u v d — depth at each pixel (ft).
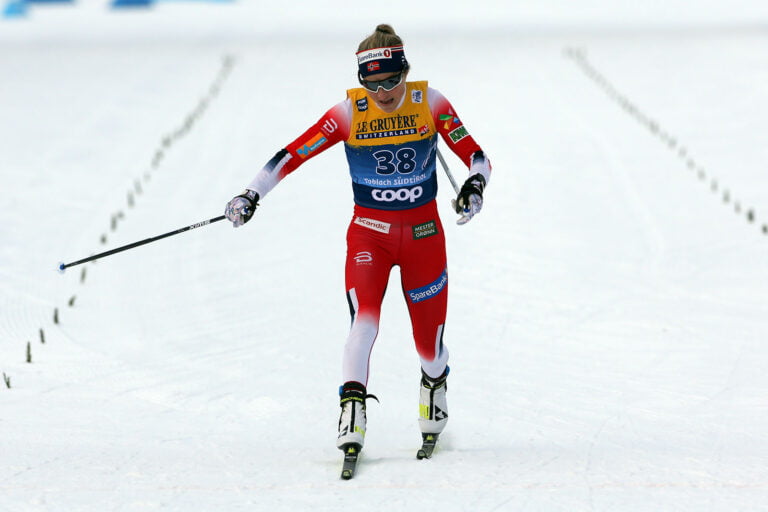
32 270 104.42
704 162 151.64
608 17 380.17
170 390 70.13
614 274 102.73
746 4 423.23
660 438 56.49
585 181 141.18
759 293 94.94
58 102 199.93
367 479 46.29
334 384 72.23
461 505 41.60
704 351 78.33
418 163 51.62
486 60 247.91
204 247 113.60
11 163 150.92
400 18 386.11
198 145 164.96
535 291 97.50
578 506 41.22
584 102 196.95
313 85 215.92
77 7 452.35
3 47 288.92
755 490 43.11
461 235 117.50
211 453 53.62
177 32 334.24
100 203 131.95
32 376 72.90
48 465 49.98
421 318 53.36
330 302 95.30
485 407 65.77
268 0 482.69
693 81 217.15
